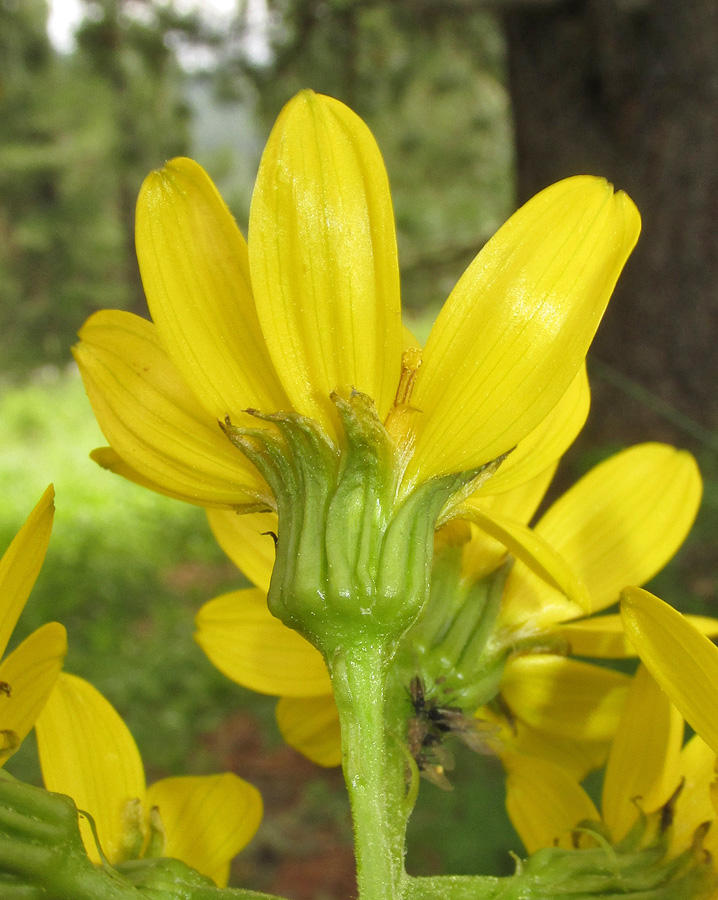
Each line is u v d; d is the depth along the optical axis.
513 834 0.25
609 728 0.06
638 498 0.06
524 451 0.05
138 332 0.05
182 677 0.43
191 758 0.39
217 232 0.05
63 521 0.62
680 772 0.06
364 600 0.05
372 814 0.05
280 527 0.05
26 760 0.30
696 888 0.05
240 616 0.06
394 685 0.06
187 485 0.05
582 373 0.06
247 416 0.05
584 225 0.05
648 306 0.34
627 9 0.34
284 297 0.05
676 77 0.34
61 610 0.51
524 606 0.06
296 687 0.06
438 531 0.06
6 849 0.05
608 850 0.05
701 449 0.31
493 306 0.05
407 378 0.05
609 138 0.36
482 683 0.06
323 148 0.05
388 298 0.05
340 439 0.05
